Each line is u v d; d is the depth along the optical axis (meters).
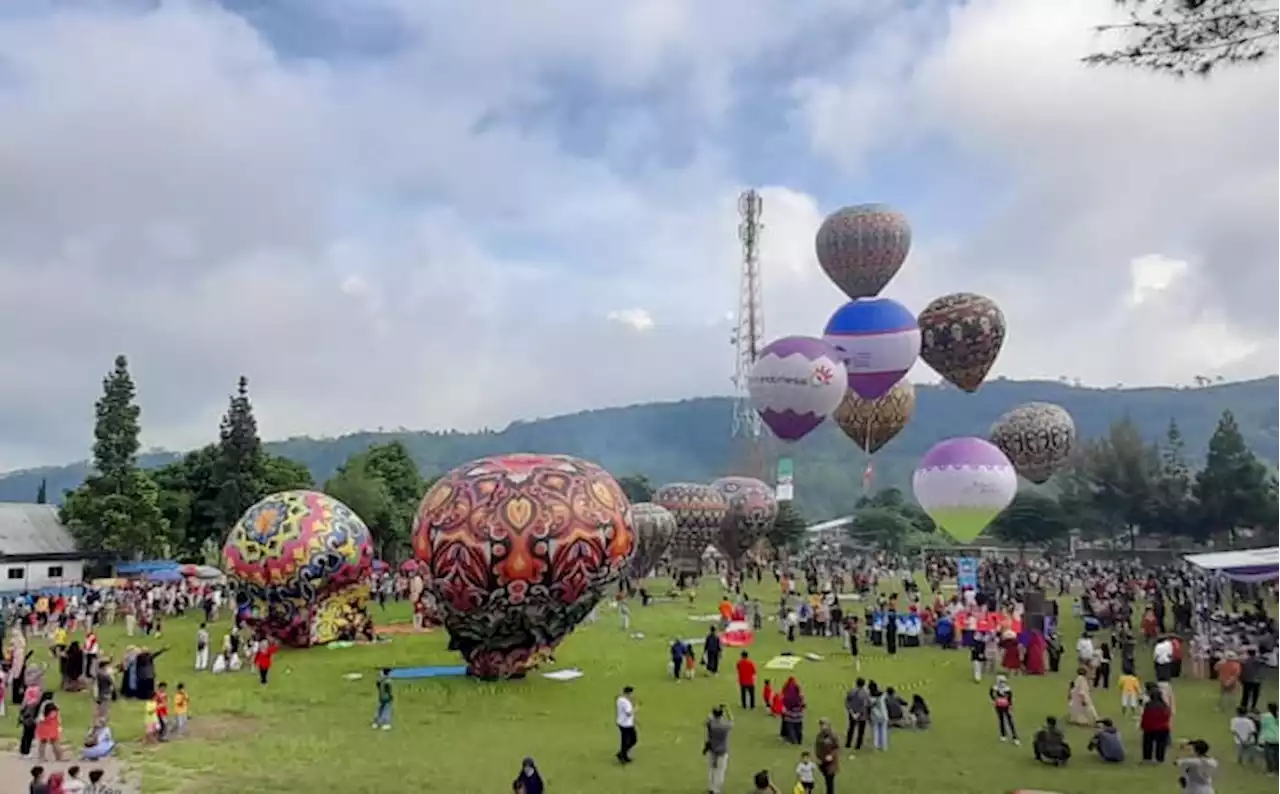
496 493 30.30
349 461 97.25
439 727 26.06
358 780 20.89
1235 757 23.17
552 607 30.88
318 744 24.11
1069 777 21.39
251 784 20.61
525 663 32.12
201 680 32.91
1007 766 22.34
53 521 75.25
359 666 35.34
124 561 75.31
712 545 80.88
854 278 57.72
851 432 59.97
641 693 30.89
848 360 52.50
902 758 23.05
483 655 31.95
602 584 31.50
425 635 43.84
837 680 33.88
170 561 76.12
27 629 46.09
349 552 40.34
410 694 30.19
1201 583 55.97
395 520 88.00
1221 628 38.44
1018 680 33.91
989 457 49.91
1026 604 44.25
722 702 29.64
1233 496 95.88
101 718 23.86
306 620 39.75
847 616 44.44
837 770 20.30
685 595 66.88
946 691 31.91
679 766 22.16
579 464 32.50
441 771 21.64
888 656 39.12
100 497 73.25
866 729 25.89
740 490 78.06
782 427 51.16
